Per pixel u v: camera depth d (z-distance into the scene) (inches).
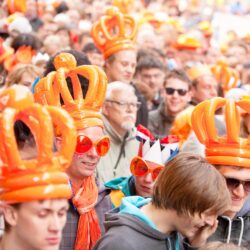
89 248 325.4
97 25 544.7
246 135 386.9
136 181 353.4
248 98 327.9
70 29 788.0
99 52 654.5
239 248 276.2
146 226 288.5
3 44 566.9
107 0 1043.3
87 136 318.0
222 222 331.6
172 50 838.5
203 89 607.2
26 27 642.2
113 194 353.4
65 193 249.1
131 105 431.5
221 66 713.6
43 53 589.3
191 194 276.8
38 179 245.1
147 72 621.0
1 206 249.1
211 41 1041.5
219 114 501.0
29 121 251.9
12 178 245.6
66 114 255.4
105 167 421.7
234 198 325.1
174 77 562.3
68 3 1040.8
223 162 322.7
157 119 570.3
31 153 269.1
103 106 433.7
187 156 287.0
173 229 290.8
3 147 244.1
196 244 289.0
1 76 535.5
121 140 432.1
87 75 330.3
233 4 1418.6
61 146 256.2
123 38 537.0
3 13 768.9
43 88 326.3
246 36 1110.4
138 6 1211.2
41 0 999.0
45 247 247.8
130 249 284.2
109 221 294.0
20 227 247.9
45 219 247.0
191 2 1330.0
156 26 1058.1
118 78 535.2
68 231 324.2
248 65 776.3
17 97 246.5
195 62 734.5
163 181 284.7
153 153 350.9
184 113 469.7
